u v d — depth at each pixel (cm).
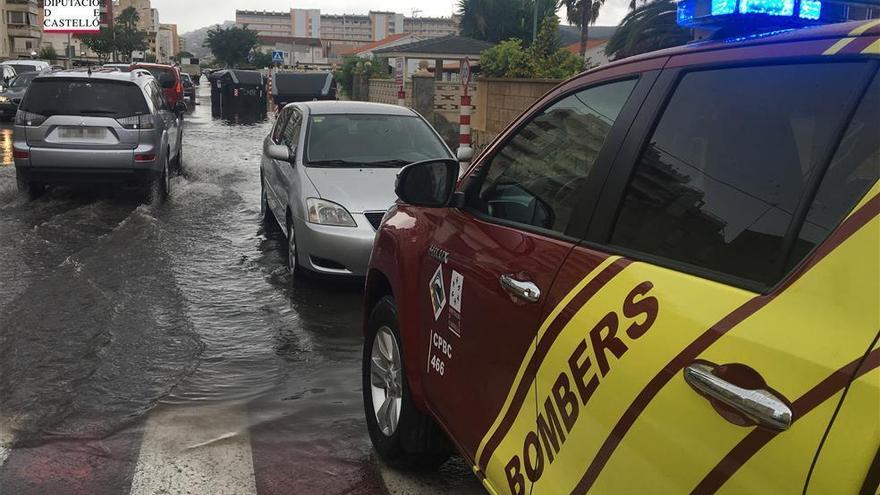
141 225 870
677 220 189
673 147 201
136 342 506
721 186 182
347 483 343
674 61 212
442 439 337
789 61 175
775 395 138
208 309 591
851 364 129
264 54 10356
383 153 738
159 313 567
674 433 160
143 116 993
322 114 775
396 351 350
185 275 681
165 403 419
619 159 217
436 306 299
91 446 366
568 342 203
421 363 316
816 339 137
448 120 2411
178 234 846
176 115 1321
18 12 8856
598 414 186
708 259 175
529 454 221
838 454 126
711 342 156
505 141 296
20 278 642
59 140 972
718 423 150
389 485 342
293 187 684
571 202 232
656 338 171
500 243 260
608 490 182
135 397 424
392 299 362
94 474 341
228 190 1178
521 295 230
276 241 833
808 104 166
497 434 243
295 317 578
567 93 262
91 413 402
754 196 171
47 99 972
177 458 358
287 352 507
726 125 187
